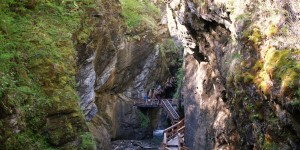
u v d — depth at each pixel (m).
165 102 25.23
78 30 11.02
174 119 22.55
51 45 9.33
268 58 7.32
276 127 6.94
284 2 7.75
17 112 7.08
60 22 10.47
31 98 7.83
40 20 9.98
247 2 9.02
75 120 8.74
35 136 7.69
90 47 11.92
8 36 8.52
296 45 6.97
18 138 7.07
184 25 14.63
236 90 8.83
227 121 11.53
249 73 8.20
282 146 6.75
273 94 6.83
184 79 19.48
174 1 15.51
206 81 14.61
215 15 11.09
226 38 10.89
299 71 6.39
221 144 12.18
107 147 17.52
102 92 20.08
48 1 10.66
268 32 7.76
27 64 8.47
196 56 15.85
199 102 15.55
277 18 7.75
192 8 12.80
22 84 7.89
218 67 11.38
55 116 8.34
